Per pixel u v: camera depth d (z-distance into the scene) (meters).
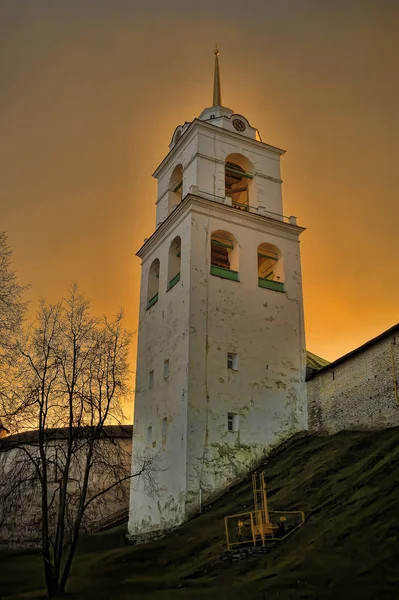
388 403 25.94
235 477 28.05
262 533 18.50
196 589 16.33
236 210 34.47
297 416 31.41
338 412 29.31
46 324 22.88
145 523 29.39
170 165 39.72
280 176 38.28
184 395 28.88
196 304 30.94
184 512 26.19
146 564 20.50
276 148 38.84
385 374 26.50
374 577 14.07
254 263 34.00
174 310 32.38
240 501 24.98
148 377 33.53
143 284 38.06
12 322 22.16
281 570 15.85
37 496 33.19
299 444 29.77
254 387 30.72
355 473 21.30
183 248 33.09
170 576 18.61
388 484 18.73
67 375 22.20
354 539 16.14
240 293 32.62
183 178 37.06
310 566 15.55
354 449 24.03
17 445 20.53
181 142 38.00
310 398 31.84
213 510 25.61
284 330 33.22
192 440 27.78
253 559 17.50
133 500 31.31
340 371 29.86
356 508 18.00
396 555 14.73
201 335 30.33
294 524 19.23
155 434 30.91
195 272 31.72
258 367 31.36
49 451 31.73
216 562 18.56
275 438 30.19
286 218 37.06
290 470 26.02
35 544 31.94
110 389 22.48
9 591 19.23
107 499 35.47
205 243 32.78
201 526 23.56
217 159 36.22
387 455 21.52
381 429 26.02
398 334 26.14
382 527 16.17
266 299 33.41
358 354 28.73
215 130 36.97
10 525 32.34
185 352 29.89
